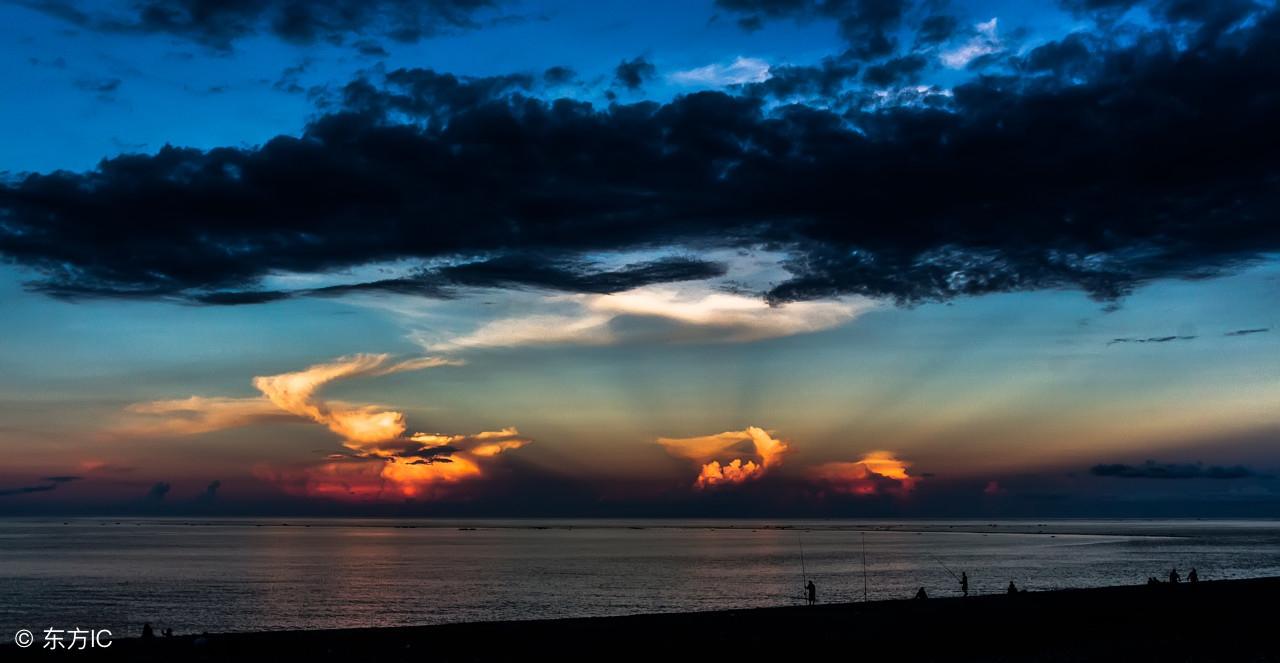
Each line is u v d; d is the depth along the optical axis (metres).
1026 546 193.12
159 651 29.98
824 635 33.62
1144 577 100.94
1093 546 188.62
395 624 62.06
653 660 29.62
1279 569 111.62
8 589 89.56
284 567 125.62
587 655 30.16
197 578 104.38
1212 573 105.75
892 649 31.77
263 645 31.11
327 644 31.36
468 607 72.62
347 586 92.88
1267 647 32.44
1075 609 40.44
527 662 29.11
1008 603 42.44
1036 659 30.33
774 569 120.25
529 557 154.62
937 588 88.44
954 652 31.48
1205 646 32.66
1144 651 31.77
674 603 75.06
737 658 30.09
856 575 107.62
